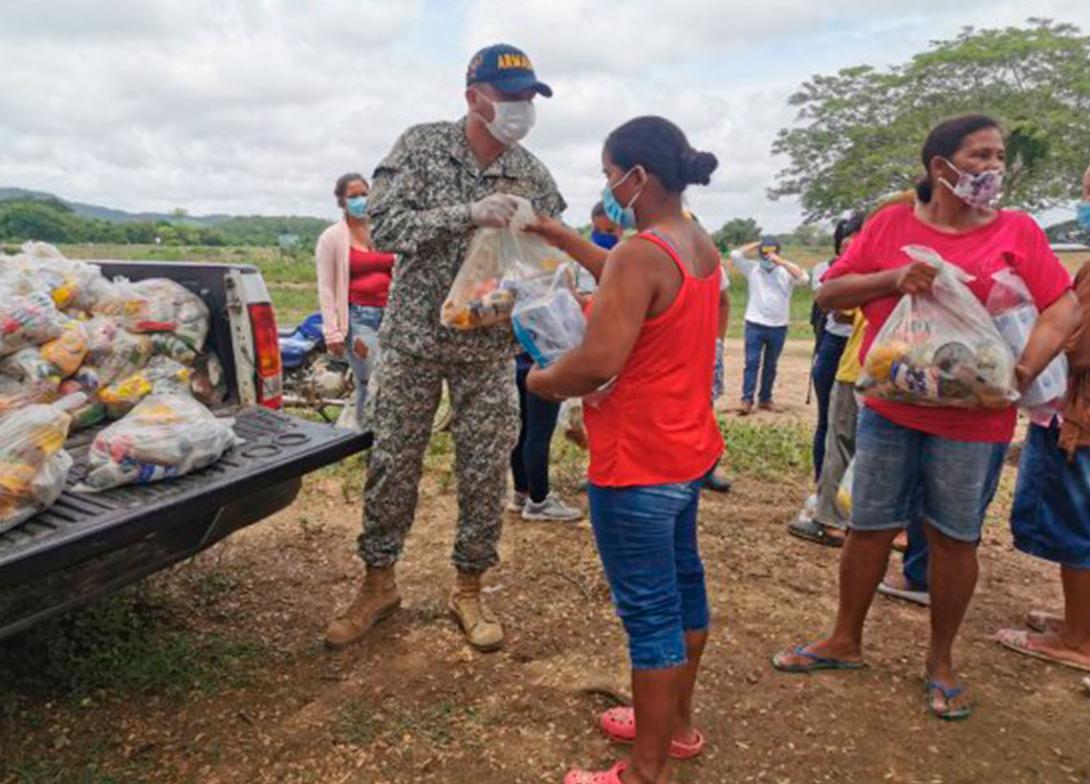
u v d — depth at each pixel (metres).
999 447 3.02
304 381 7.61
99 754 2.83
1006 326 2.93
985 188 2.86
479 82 3.19
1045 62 32.06
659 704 2.51
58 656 3.24
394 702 3.15
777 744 2.95
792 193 36.62
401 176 3.27
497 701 3.16
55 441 2.48
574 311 2.46
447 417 6.39
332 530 4.83
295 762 2.82
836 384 4.58
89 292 3.37
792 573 4.38
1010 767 2.86
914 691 3.29
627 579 2.49
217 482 2.76
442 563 4.38
